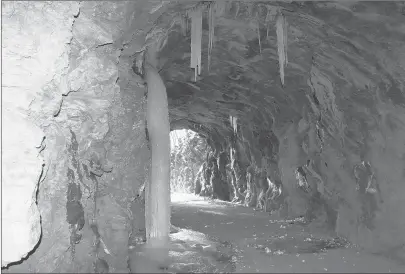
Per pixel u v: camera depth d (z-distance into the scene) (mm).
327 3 7492
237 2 8148
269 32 9758
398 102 8281
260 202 18312
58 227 4859
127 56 8055
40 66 4398
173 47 10438
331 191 11102
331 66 9766
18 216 3832
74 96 5699
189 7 8148
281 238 10148
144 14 7219
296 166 14352
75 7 4879
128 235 6863
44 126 4711
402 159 8219
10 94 4098
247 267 7160
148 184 8734
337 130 10539
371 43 8094
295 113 14281
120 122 7266
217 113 19891
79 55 5598
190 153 32094
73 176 5324
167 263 7008
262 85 13930
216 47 10977
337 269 7027
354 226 9531
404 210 7996
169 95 15938
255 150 19188
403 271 6883
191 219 14156
